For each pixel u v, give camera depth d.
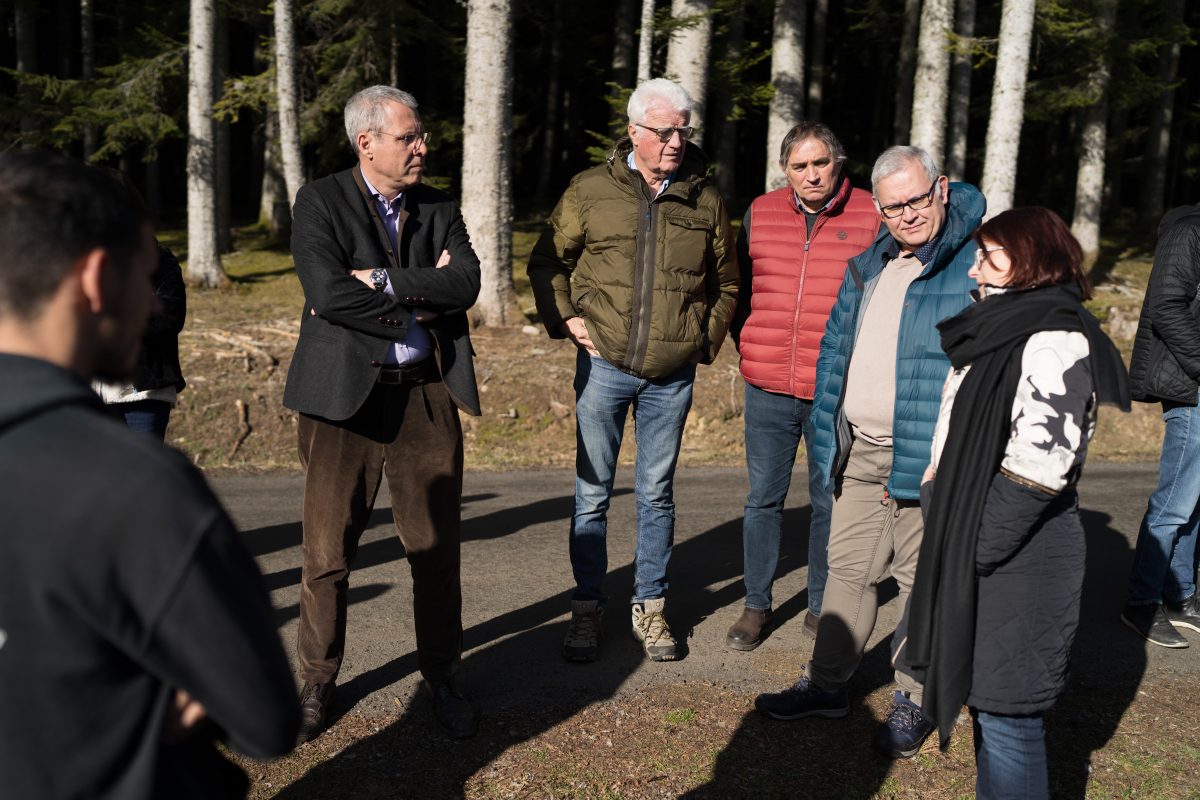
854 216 3.75
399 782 2.87
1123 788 2.96
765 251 3.86
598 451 3.80
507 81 10.47
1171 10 20.94
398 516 3.18
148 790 1.02
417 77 27.41
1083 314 2.29
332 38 18.12
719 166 22.33
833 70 31.56
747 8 19.42
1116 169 26.17
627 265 3.67
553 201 28.44
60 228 1.04
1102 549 5.50
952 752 3.16
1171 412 4.12
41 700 0.96
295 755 3.01
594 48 27.70
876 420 3.20
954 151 17.66
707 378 9.01
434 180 14.12
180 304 3.32
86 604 0.97
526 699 3.43
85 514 0.97
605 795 2.83
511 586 4.65
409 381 3.10
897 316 3.20
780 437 3.91
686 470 7.51
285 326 10.50
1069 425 2.21
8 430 1.00
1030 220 2.38
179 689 1.04
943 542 2.37
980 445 2.31
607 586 4.71
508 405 8.26
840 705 3.35
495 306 10.76
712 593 4.65
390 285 2.94
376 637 3.95
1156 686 3.69
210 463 7.26
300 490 6.49
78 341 1.08
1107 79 17.47
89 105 16.22
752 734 3.23
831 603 3.32
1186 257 3.87
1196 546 4.84
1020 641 2.35
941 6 14.26
